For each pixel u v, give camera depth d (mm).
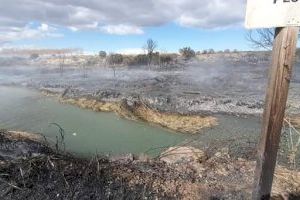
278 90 3193
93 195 4879
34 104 20109
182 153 6910
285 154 7293
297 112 12750
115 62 49219
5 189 4926
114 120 15570
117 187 5109
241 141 8492
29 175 5270
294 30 3033
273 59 3197
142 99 18641
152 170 5809
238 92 23062
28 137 10477
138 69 42406
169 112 16391
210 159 6500
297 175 5832
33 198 4766
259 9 3143
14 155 6578
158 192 5047
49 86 28469
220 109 17594
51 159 5887
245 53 47500
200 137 11961
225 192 5074
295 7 2934
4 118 15781
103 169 5668
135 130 13758
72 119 15836
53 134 12688
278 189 5156
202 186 5270
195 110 17359
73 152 9633
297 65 21766
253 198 3568
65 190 4969
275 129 3299
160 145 11258
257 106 18000
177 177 5566
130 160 6492
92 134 12922
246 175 5641
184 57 50500
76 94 22859
